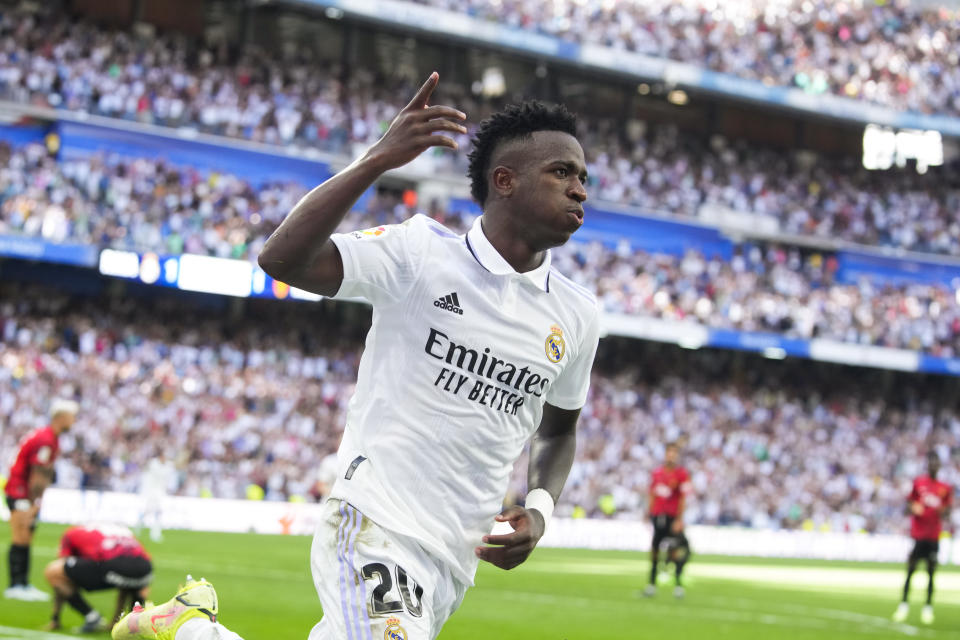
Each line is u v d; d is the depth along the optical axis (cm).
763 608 1522
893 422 3950
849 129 4475
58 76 3030
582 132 3928
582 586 1702
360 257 333
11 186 2762
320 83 3500
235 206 3081
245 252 2984
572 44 3697
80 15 3259
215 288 2877
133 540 869
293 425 2908
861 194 4291
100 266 2745
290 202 3206
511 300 354
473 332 345
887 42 4403
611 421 3409
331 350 3198
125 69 3142
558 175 350
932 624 1429
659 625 1235
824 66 4194
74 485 2475
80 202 2834
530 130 354
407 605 329
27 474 1079
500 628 1130
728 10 4166
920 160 4547
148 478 2180
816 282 3988
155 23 3381
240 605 1175
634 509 3159
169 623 387
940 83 4409
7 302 2873
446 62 3872
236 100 3278
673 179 3966
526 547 352
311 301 3256
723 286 3731
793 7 4300
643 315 3497
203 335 3030
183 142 3155
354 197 318
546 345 359
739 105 4303
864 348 3784
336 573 336
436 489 343
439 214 3456
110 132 3062
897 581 2258
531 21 3681
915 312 3978
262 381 2967
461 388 344
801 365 3988
